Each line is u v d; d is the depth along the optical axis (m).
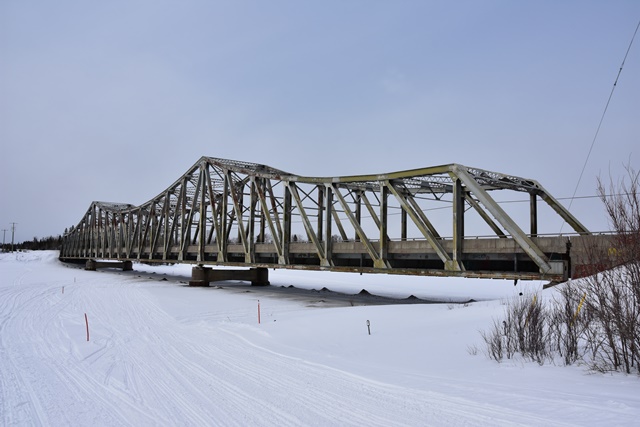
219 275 51.81
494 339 12.62
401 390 10.00
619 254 10.24
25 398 11.15
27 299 38.50
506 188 27.78
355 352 14.46
